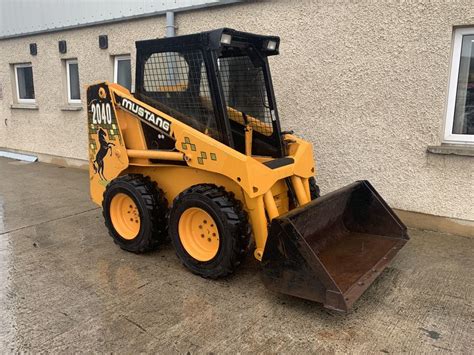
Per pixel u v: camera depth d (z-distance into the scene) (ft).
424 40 13.47
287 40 16.07
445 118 13.97
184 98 11.71
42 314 9.71
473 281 10.96
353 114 15.20
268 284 9.73
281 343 8.55
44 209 17.90
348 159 15.61
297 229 9.46
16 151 30.68
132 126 12.83
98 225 15.89
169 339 8.73
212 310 9.80
